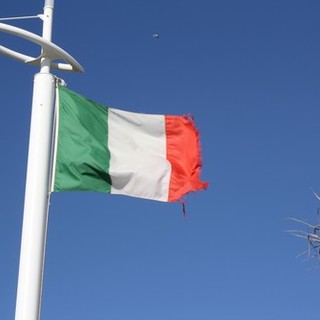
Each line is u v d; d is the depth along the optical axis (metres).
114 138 15.40
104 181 14.92
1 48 14.79
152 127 15.83
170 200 15.34
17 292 13.33
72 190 14.44
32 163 14.12
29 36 14.59
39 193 13.93
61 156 14.53
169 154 15.73
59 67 15.12
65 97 14.88
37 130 14.34
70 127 14.77
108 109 15.54
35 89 14.65
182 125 15.91
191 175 15.61
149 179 15.32
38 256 13.51
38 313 13.23
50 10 15.21
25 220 13.75
